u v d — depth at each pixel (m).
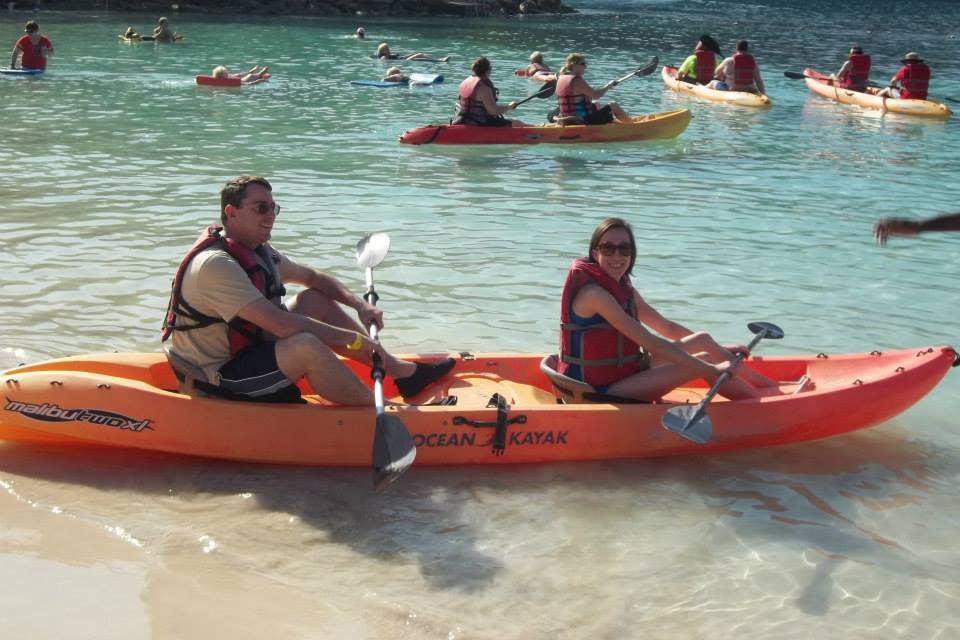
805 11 47.50
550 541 3.65
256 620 3.12
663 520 3.84
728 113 16.45
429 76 18.27
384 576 3.39
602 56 24.88
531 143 12.67
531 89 18.39
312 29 28.81
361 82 18.02
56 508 3.77
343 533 3.67
